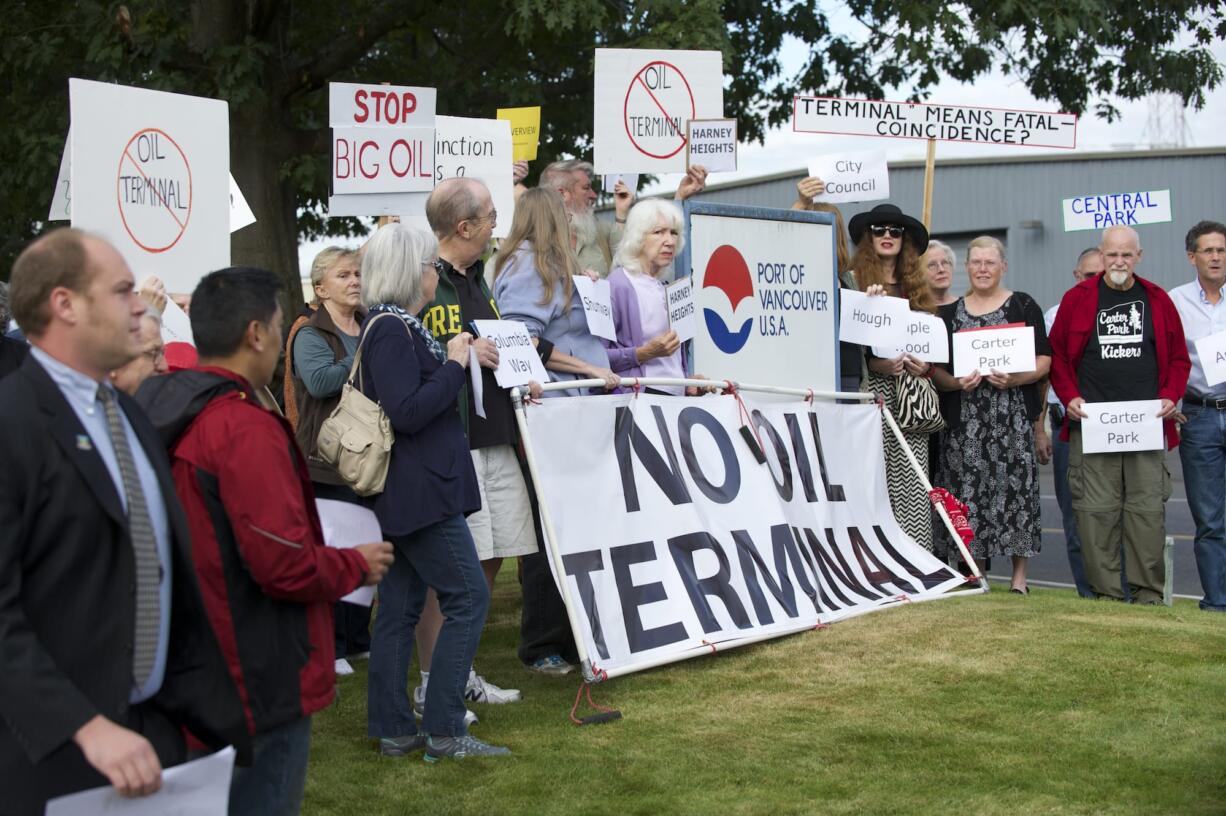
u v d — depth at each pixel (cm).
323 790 414
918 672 545
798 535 665
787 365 723
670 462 609
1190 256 802
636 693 526
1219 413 779
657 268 655
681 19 1234
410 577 454
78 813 233
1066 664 554
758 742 458
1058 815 388
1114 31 1564
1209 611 716
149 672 258
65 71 1373
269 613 289
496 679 563
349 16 1483
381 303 442
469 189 518
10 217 1529
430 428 440
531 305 576
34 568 243
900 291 797
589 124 1530
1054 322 797
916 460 767
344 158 681
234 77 1223
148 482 264
